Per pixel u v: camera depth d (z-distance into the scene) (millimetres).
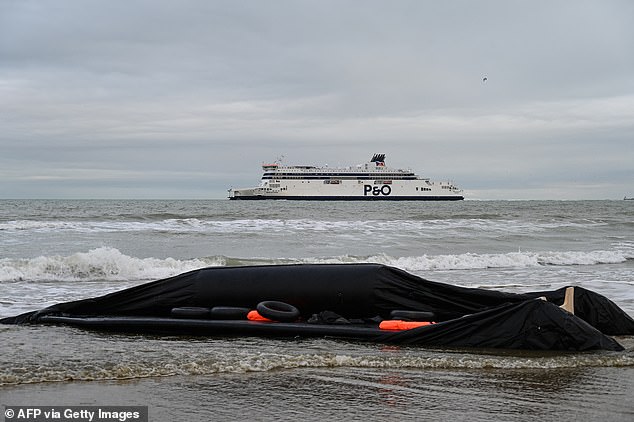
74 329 8391
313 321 8164
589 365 6551
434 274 16562
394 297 8281
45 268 15281
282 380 5949
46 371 6062
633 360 6680
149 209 52125
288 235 25875
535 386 5809
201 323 8086
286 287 8477
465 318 7398
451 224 33469
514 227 32469
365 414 5016
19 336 7832
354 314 8367
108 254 15867
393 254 21594
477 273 16812
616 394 5570
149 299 8812
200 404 5242
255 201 109250
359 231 28031
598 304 8258
